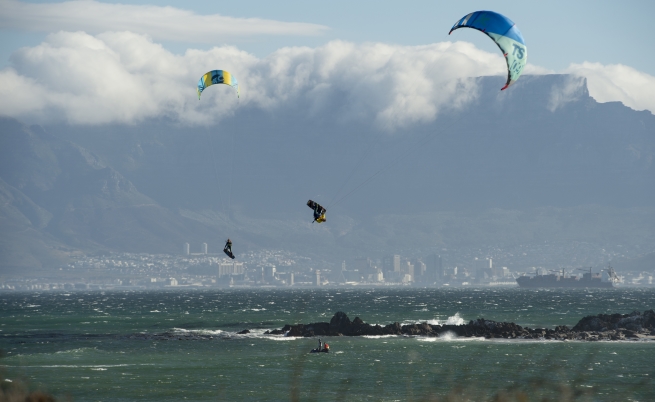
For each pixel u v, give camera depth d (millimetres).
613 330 174125
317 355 141500
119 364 130875
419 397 95250
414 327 185125
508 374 111500
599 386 100375
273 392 102438
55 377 115688
